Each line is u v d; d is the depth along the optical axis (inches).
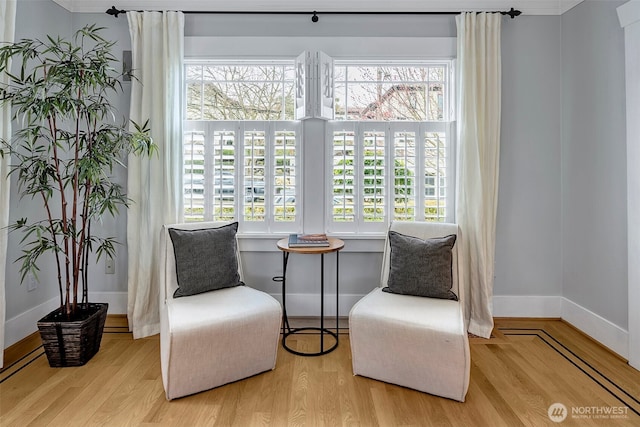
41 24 97.9
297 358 86.6
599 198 94.5
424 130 109.3
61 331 80.3
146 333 100.1
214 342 71.1
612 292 90.7
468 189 102.2
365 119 113.2
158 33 102.7
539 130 108.8
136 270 101.7
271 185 109.5
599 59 93.6
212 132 108.7
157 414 64.9
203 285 85.4
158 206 101.4
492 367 82.6
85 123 108.3
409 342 71.5
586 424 62.8
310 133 107.8
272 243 108.5
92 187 92.7
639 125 80.1
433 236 92.7
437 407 67.4
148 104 102.1
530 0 107.2
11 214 91.2
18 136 85.4
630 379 77.4
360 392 72.2
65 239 84.0
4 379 76.3
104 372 79.7
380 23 108.5
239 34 108.1
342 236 108.3
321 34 108.3
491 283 102.0
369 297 84.9
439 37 107.6
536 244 110.1
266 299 82.7
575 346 93.4
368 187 108.7
